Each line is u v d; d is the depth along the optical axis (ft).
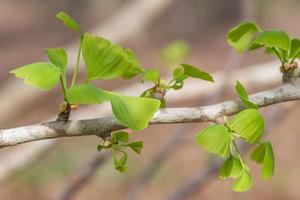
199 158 14.10
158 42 21.34
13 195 12.96
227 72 5.93
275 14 22.48
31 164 6.24
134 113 3.14
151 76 3.36
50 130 3.25
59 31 23.26
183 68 3.34
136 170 13.64
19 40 22.17
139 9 8.66
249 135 3.23
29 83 3.14
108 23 8.72
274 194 13.29
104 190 13.21
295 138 15.40
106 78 3.23
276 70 6.31
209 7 24.12
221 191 13.05
